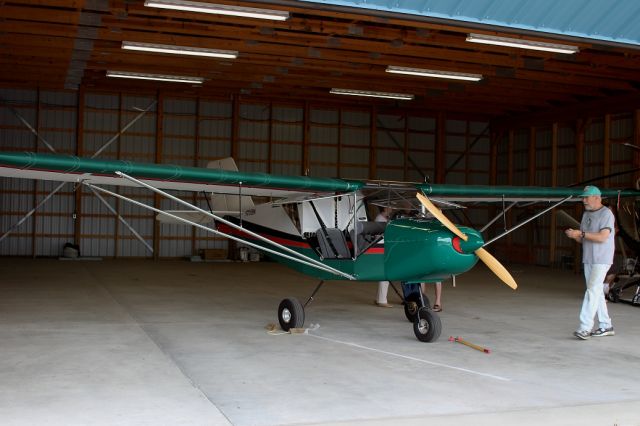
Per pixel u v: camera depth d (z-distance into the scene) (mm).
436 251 6320
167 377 5012
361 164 20344
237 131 19094
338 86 17125
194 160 19062
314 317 8383
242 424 3879
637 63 13672
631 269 10953
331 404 4348
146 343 6383
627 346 6664
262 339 6750
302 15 11414
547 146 19109
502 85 16156
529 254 19312
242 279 13555
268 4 8023
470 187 8227
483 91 17094
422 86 16766
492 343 6734
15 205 17703
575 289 12531
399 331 7359
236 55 13242
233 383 4871
